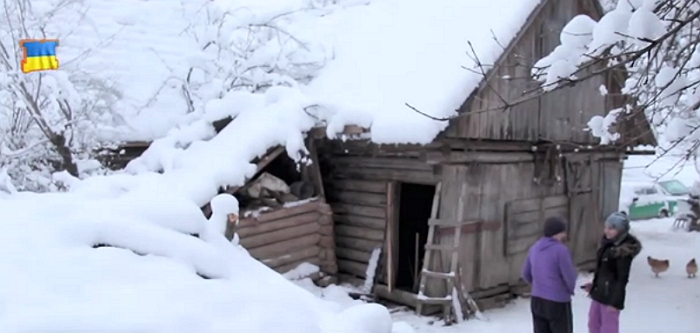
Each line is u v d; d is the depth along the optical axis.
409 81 8.74
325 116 8.62
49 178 8.20
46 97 7.99
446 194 8.66
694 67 4.44
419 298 8.55
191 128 9.22
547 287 6.10
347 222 9.91
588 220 11.36
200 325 2.80
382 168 9.45
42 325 2.49
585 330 7.96
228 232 4.29
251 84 10.47
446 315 8.33
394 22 11.12
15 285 2.71
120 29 10.69
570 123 10.30
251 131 8.59
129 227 3.31
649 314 8.72
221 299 3.02
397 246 9.39
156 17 11.88
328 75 10.35
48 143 8.25
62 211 3.47
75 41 10.09
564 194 10.80
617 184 12.07
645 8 3.69
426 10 10.79
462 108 8.05
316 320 3.24
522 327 8.21
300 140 8.51
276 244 8.66
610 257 6.11
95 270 2.95
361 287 9.52
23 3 8.69
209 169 8.09
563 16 9.78
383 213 9.40
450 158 8.53
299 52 10.77
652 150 12.45
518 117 9.23
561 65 4.08
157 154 8.81
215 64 10.62
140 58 10.73
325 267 9.24
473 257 9.06
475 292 9.09
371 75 9.55
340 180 10.07
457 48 8.85
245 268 3.69
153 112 9.88
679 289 10.16
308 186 9.17
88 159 8.44
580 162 11.05
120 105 9.42
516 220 9.70
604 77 10.91
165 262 3.20
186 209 3.71
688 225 17.08
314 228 9.16
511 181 9.65
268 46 10.80
